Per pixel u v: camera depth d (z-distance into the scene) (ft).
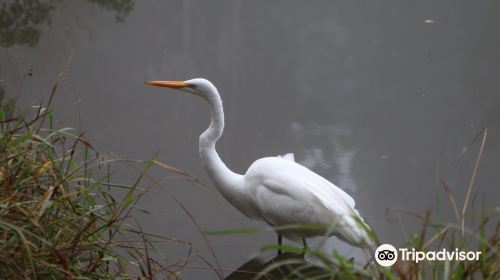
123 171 37.78
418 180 37.11
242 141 44.62
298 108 52.39
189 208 33.17
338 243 30.22
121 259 20.99
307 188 27.30
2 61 61.21
